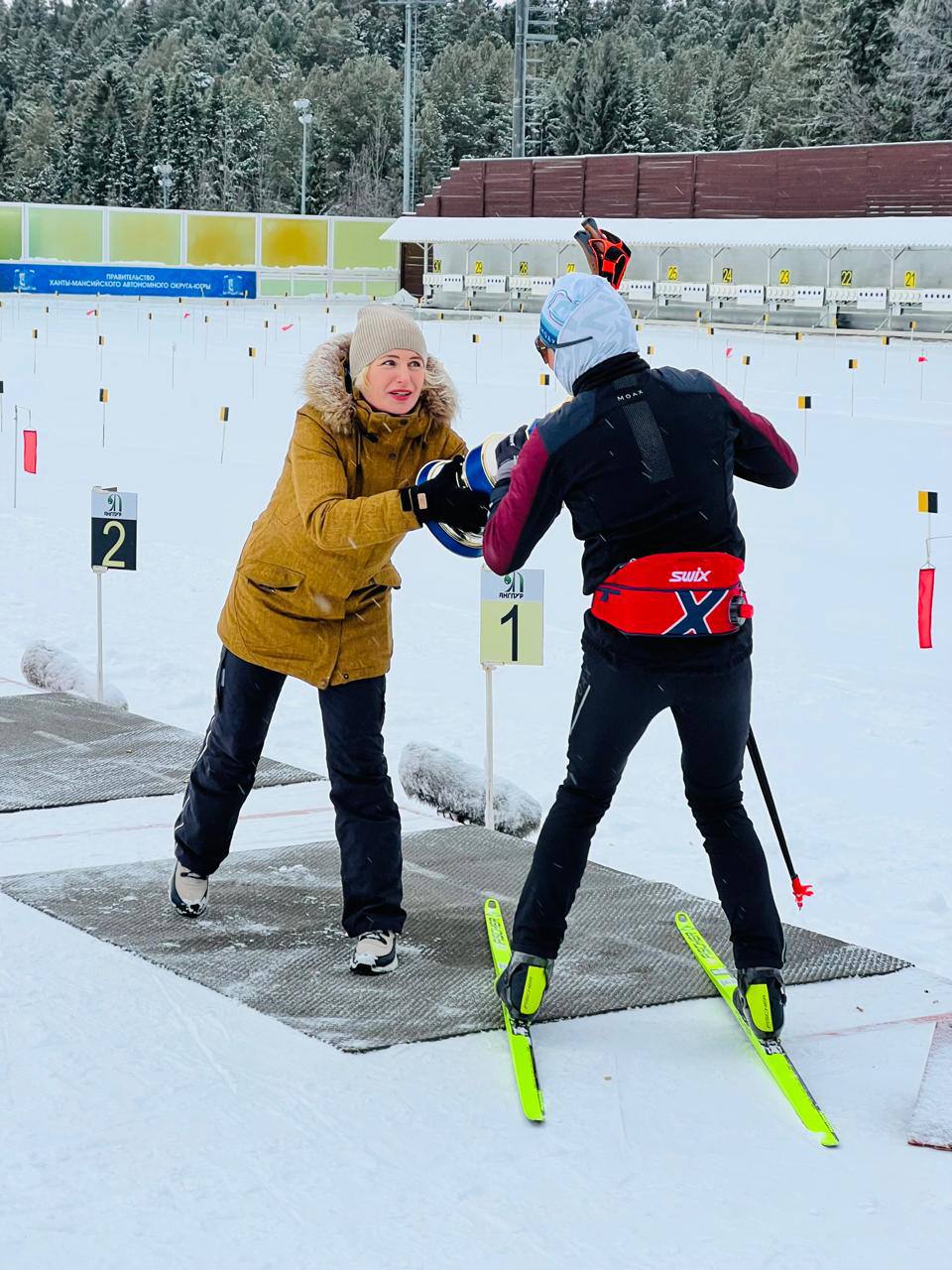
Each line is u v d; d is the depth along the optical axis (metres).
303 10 149.75
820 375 30.12
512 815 5.76
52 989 3.96
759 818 6.03
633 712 3.60
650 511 3.49
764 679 8.37
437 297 53.09
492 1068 3.58
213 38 147.25
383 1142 3.19
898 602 10.79
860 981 4.25
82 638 8.78
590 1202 2.97
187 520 13.48
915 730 7.36
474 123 105.06
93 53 139.50
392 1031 3.76
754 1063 3.66
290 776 6.24
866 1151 3.22
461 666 8.48
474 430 20.08
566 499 3.59
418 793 5.98
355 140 101.94
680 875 5.31
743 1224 2.90
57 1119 3.25
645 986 4.13
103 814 5.67
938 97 64.31
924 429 21.39
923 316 42.41
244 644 4.27
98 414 21.98
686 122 96.38
